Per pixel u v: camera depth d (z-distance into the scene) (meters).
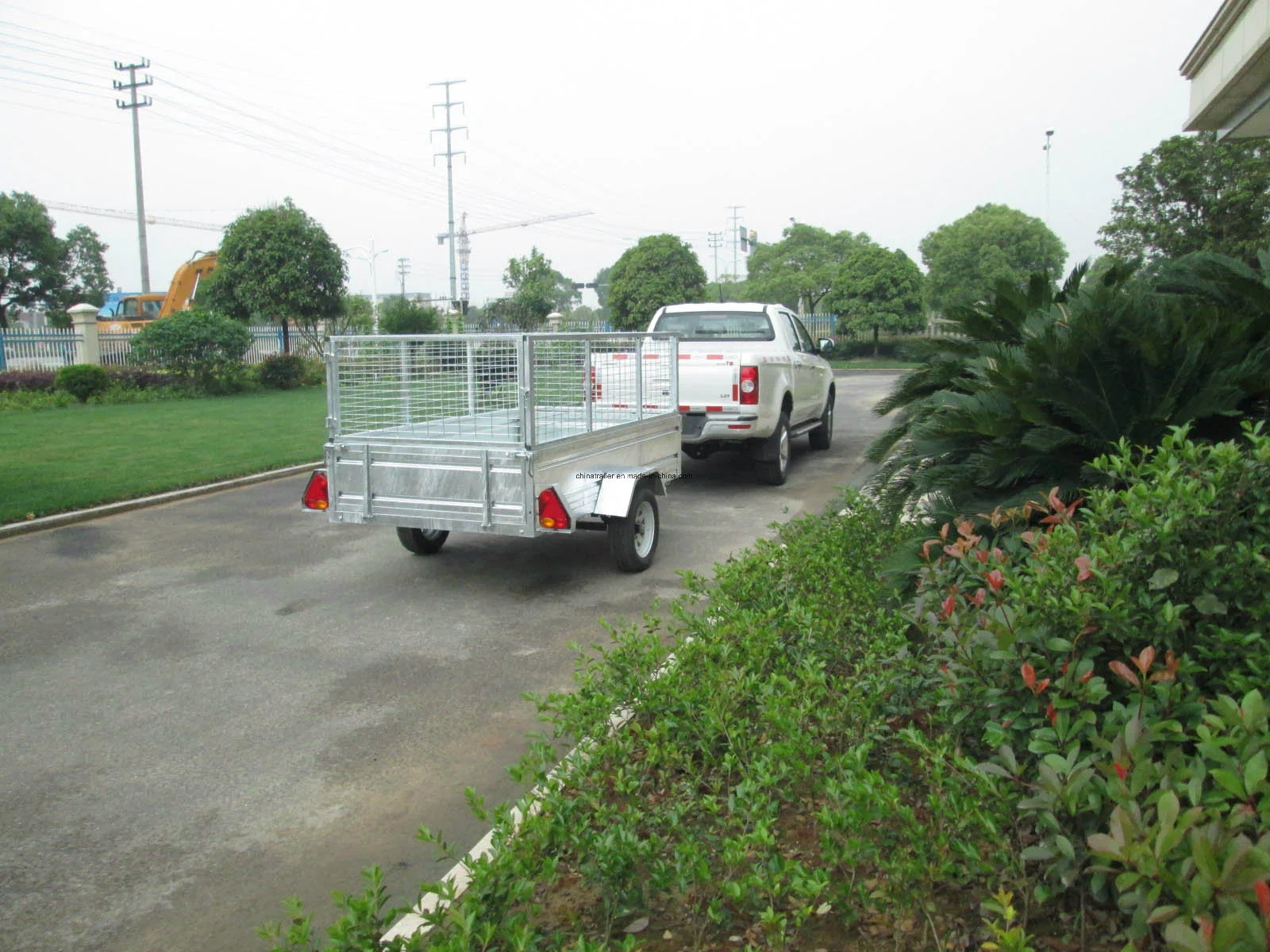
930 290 44.53
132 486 10.77
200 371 23.30
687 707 3.80
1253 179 21.36
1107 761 2.57
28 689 5.36
